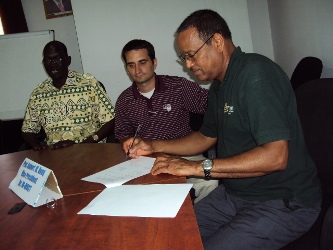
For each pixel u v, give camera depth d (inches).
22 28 133.0
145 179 40.5
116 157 52.4
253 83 39.1
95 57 112.7
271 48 135.5
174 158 43.0
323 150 45.7
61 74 81.5
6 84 124.0
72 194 39.0
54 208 35.4
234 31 109.7
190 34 42.3
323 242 35.4
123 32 111.7
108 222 30.4
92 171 46.9
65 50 82.7
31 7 136.5
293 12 106.7
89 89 82.8
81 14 110.0
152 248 25.2
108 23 111.0
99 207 33.8
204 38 42.1
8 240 29.8
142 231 27.9
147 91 71.7
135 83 73.0
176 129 72.5
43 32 123.6
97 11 110.1
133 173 43.3
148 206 32.4
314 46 96.0
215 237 39.2
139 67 68.3
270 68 40.6
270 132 36.8
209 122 53.4
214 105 50.1
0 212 36.4
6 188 44.6
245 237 38.8
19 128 113.2
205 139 54.7
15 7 131.0
